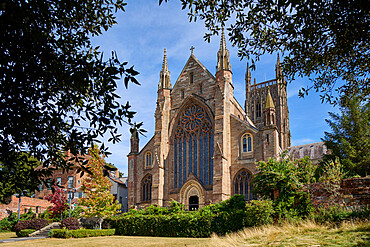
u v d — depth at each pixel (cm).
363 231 1505
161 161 5388
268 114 4847
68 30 1170
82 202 4494
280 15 1162
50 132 1046
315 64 1430
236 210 2959
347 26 1122
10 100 923
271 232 1884
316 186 2369
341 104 1658
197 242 2448
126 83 930
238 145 4962
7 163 958
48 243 3177
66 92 1049
